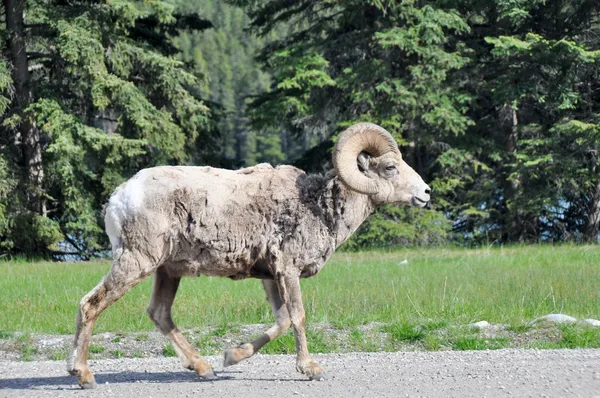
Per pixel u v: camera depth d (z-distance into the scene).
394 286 18.83
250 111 40.91
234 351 10.13
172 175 9.86
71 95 39.19
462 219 41.69
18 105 37.53
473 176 41.84
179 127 38.34
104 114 42.31
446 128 36.50
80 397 9.26
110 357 13.32
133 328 14.84
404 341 13.77
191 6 125.81
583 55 35.12
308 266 10.27
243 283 19.69
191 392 9.43
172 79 37.88
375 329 14.28
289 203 10.14
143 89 38.94
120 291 9.69
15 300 18.23
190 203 9.80
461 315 15.25
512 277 20.03
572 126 35.28
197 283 19.62
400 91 36.56
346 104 42.00
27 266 28.41
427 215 37.47
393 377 10.08
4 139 38.59
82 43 34.88
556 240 40.78
